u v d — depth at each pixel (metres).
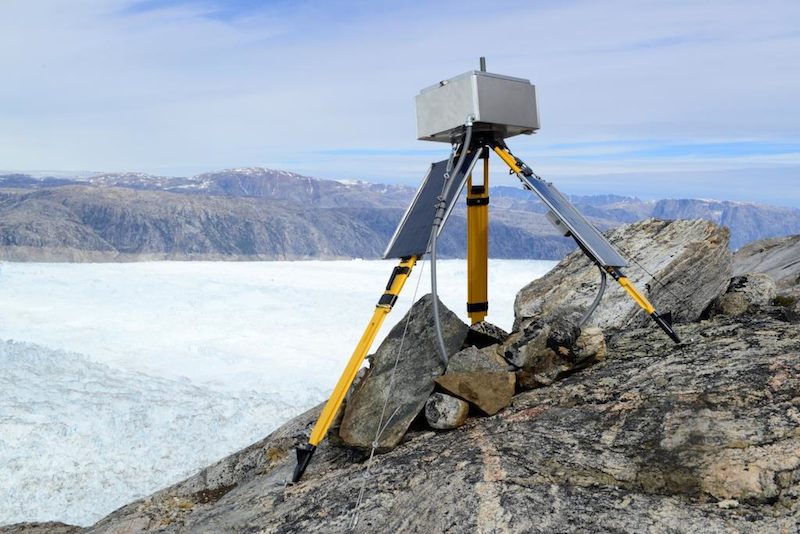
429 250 3.02
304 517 2.54
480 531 2.01
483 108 3.16
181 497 4.03
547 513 2.06
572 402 2.93
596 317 4.35
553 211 3.29
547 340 3.29
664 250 4.66
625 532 1.95
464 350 3.29
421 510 2.25
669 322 3.59
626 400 2.77
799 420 2.32
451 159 3.30
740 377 2.70
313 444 3.00
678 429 2.42
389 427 3.08
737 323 3.69
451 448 2.75
